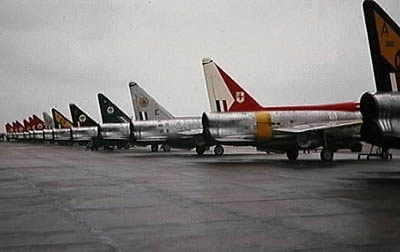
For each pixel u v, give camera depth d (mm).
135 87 51281
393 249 7527
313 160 32688
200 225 9742
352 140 30703
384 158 33438
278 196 13992
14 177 21797
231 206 12227
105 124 59781
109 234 8961
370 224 9594
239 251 7531
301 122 32844
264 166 26844
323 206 11992
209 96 34625
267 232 8953
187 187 16750
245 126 32500
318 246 7766
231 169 24859
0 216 11102
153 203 12969
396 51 17781
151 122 49656
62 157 42625
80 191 16016
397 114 17562
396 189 15406
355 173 21609
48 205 12852
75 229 9477
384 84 17688
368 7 17641
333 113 33562
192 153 50125
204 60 34812
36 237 8750
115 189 16453
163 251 7598
